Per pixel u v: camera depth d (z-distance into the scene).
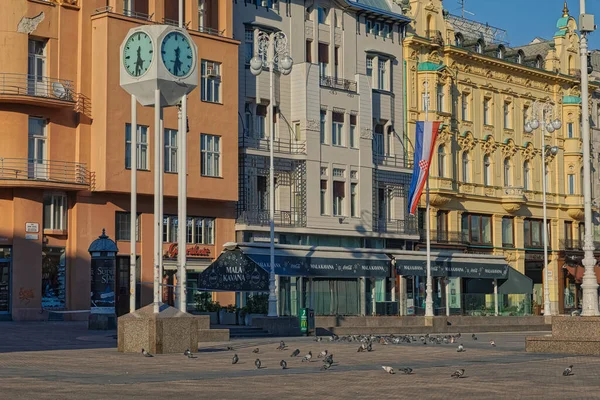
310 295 63.31
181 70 35.50
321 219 70.56
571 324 33.50
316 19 73.19
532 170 93.00
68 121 59.03
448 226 83.00
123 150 59.72
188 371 25.38
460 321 61.56
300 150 69.94
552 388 21.42
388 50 78.88
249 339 42.94
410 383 22.44
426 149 62.66
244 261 53.91
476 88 87.38
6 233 57.19
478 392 20.58
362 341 40.59
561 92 96.81
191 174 62.75
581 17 35.38
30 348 34.34
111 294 46.62
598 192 99.31
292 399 19.09
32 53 57.91
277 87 70.12
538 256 92.06
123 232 61.12
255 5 69.31
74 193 59.06
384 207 76.44
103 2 60.44
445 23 84.44
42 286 57.97
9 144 56.88
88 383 21.80
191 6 63.53
